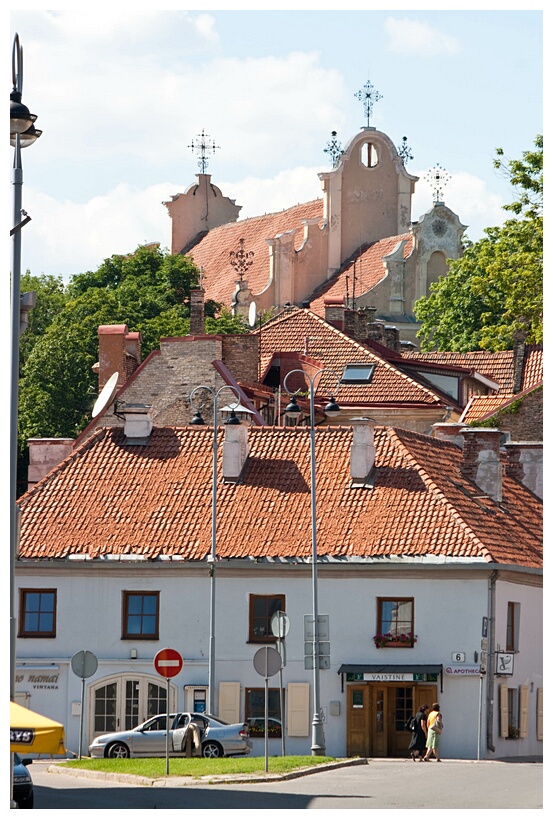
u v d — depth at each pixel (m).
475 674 76.69
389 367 113.06
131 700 79.19
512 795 50.75
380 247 169.25
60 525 81.50
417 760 72.69
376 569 77.75
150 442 85.56
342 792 52.28
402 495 80.44
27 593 80.38
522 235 105.12
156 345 138.75
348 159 172.25
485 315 118.19
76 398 131.50
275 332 118.94
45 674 79.62
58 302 164.50
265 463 83.31
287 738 77.44
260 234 185.75
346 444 83.75
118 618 79.69
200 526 80.62
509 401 100.62
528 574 80.75
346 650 77.88
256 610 78.88
